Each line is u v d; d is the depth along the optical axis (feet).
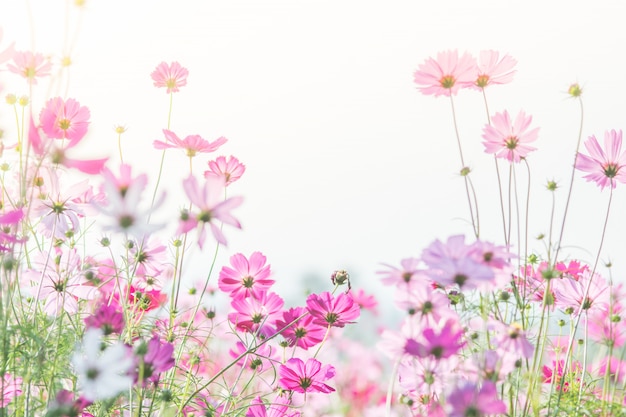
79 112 6.51
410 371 6.26
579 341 7.17
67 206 6.73
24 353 6.39
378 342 6.15
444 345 5.88
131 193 5.95
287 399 7.36
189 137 6.82
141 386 6.17
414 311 6.10
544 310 6.40
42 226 6.85
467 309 6.42
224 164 7.00
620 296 6.78
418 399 6.54
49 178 6.64
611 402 6.61
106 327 6.39
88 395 6.09
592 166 6.66
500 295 6.48
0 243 6.37
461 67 6.65
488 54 6.69
